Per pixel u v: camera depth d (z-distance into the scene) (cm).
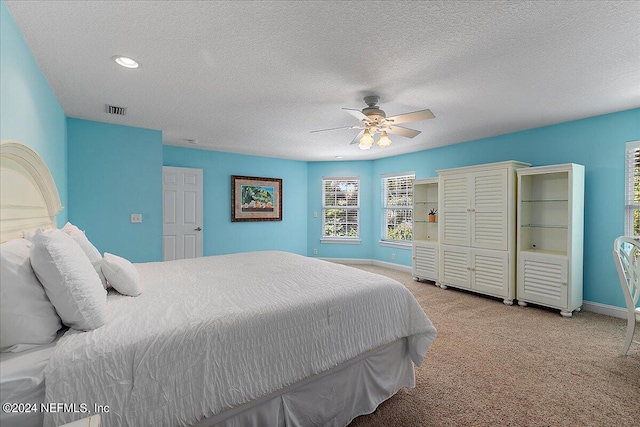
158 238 416
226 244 584
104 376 110
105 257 185
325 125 389
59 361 106
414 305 212
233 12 164
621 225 338
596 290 357
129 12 164
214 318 142
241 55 212
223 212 580
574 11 163
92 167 372
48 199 205
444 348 265
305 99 297
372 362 195
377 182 652
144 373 117
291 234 665
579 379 217
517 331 302
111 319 137
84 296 127
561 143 382
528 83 258
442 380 218
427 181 500
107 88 270
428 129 412
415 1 155
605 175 348
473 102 305
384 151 566
